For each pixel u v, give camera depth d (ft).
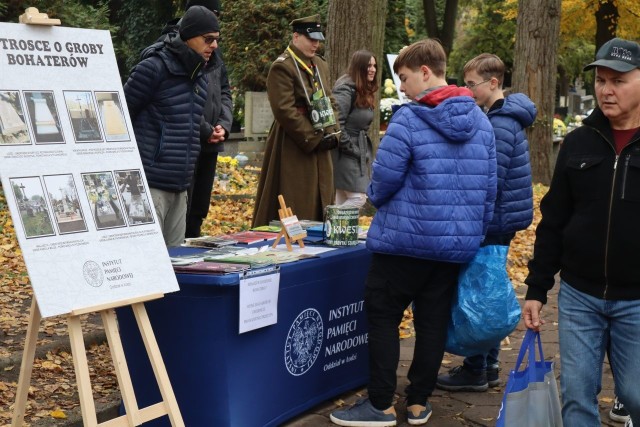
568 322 11.60
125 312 14.19
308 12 65.67
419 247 13.91
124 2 97.50
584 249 11.29
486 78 16.21
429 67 14.11
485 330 14.85
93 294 11.69
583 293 11.46
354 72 22.57
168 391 12.41
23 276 24.03
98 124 12.51
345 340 16.48
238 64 66.39
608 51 10.89
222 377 13.57
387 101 56.39
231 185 42.14
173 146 16.62
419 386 15.06
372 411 14.92
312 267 15.16
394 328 14.80
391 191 13.99
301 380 15.33
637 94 10.87
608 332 11.63
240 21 66.08
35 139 11.68
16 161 11.38
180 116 16.62
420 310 15.03
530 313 12.16
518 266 30.32
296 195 21.15
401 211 13.96
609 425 15.46
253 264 13.88
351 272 16.34
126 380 12.00
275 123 21.47
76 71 12.39
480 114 14.39
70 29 12.43
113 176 12.48
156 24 96.53
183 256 14.90
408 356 19.29
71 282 11.50
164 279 12.59
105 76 12.75
